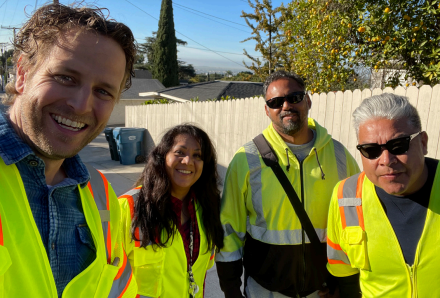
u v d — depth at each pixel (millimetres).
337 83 6398
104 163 10305
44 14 998
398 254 1418
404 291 1416
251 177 2047
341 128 4410
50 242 1043
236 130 6707
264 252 2002
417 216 1398
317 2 6160
